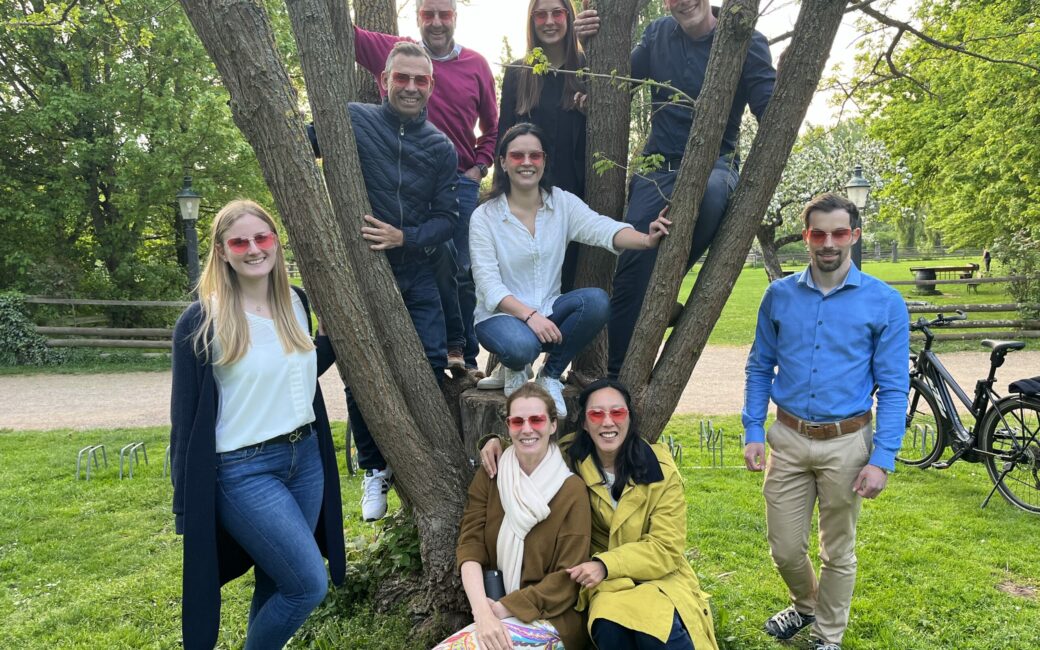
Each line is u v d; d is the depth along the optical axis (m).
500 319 2.71
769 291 3.05
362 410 2.69
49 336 14.31
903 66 4.33
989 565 4.09
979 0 12.95
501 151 2.79
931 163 16.84
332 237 2.43
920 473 5.87
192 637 2.15
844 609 3.00
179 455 2.18
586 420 2.56
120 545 4.63
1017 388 5.02
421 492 2.84
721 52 2.52
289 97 2.34
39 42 14.44
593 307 2.68
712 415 8.30
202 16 2.23
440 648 2.35
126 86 14.53
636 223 3.23
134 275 15.57
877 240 43.53
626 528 2.50
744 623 3.25
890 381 2.75
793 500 2.96
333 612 3.19
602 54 2.99
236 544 2.47
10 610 3.76
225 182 16.03
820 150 14.56
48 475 6.22
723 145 3.22
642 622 2.28
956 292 20.36
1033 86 13.23
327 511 2.51
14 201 14.46
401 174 2.87
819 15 2.50
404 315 2.77
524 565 2.45
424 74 2.77
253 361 2.21
